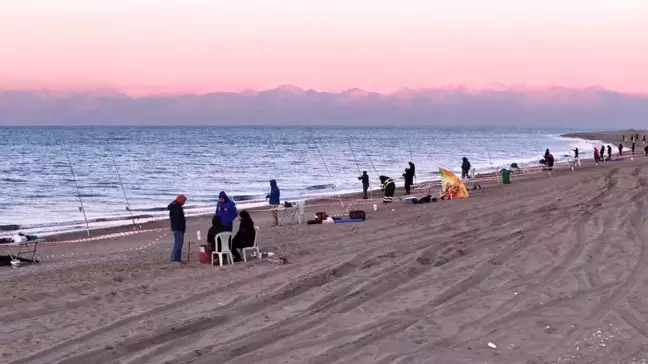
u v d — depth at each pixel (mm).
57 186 38719
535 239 13992
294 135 191125
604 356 6730
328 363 6746
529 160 68125
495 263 11773
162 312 9188
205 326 8383
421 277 10930
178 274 12234
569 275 10422
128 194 34531
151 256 15242
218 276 11930
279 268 12430
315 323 8352
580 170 44125
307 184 40562
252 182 42094
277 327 8203
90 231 21109
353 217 20844
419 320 8266
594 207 19078
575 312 8352
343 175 48250
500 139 161000
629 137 135625
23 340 7938
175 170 52781
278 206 22484
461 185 26875
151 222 23250
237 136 174625
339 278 11094
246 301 9586
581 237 13805
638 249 12172
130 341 7695
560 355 6805
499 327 7848
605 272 10516
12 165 57562
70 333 8219
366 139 154250
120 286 11195
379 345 7297
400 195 31219
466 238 14789
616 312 8281
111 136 167875
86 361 7090
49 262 15266
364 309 8953
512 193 27750
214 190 36781
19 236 15617
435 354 6949
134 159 68688
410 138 167000
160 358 7125
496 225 16906
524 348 7066
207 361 6938
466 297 9406
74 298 10344
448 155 79812
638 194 21922
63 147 98188
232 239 13641
